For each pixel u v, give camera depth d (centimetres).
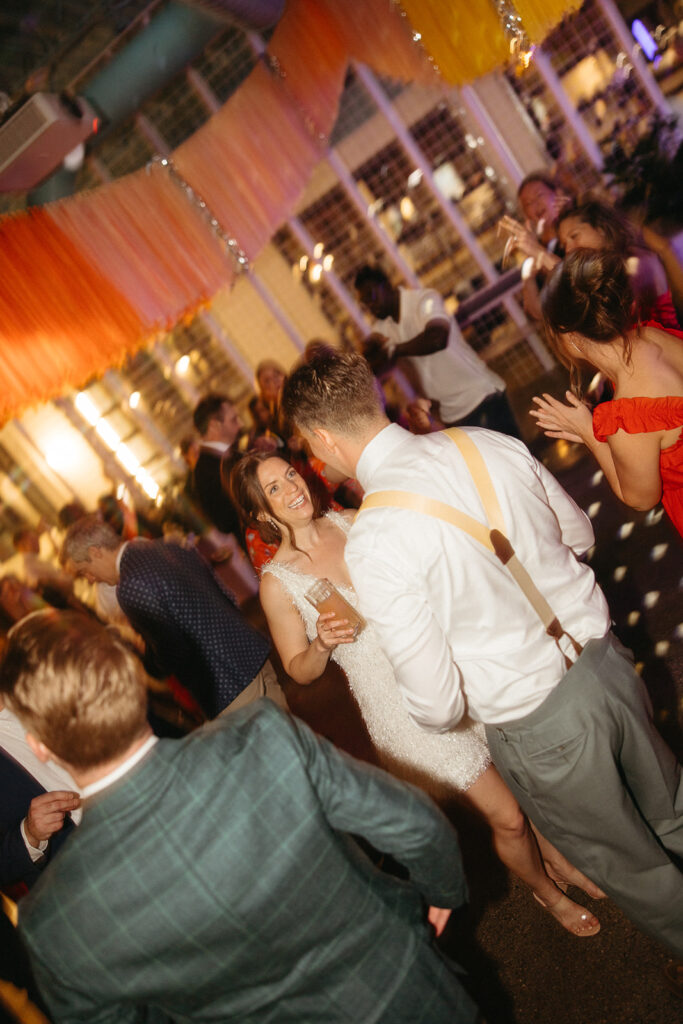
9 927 231
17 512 713
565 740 169
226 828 127
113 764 129
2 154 320
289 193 447
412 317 465
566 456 558
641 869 175
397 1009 133
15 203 415
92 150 371
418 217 840
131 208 372
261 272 840
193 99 561
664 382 197
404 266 857
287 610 244
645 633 340
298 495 240
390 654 169
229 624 289
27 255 329
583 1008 214
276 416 523
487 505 169
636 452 202
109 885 123
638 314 200
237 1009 132
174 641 279
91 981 124
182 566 288
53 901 124
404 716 226
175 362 816
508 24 444
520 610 170
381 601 166
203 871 124
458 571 166
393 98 796
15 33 504
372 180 829
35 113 308
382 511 168
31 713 128
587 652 174
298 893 129
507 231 388
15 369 330
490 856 278
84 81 346
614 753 171
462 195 827
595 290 195
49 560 562
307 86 436
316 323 866
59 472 722
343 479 341
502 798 224
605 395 446
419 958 138
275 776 132
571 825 176
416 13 433
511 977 233
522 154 798
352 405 176
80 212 349
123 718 128
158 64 359
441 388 464
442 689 168
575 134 775
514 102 776
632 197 526
